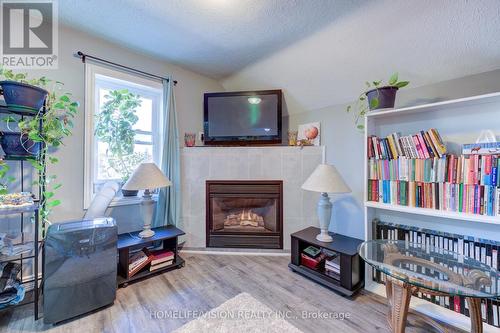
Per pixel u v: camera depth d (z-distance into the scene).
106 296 1.61
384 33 1.67
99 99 2.24
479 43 1.45
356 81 2.15
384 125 1.98
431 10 1.41
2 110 1.56
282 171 2.59
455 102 1.45
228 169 2.63
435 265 1.33
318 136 2.58
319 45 2.00
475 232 1.55
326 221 2.04
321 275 1.96
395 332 1.25
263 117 2.65
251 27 1.88
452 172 1.51
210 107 2.73
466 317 1.47
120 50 2.26
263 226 2.76
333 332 1.40
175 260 2.23
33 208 1.45
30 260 1.82
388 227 1.85
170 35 2.04
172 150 2.56
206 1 1.60
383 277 1.87
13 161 1.74
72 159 1.99
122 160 2.38
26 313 1.54
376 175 1.87
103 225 1.63
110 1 1.63
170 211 2.53
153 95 2.62
